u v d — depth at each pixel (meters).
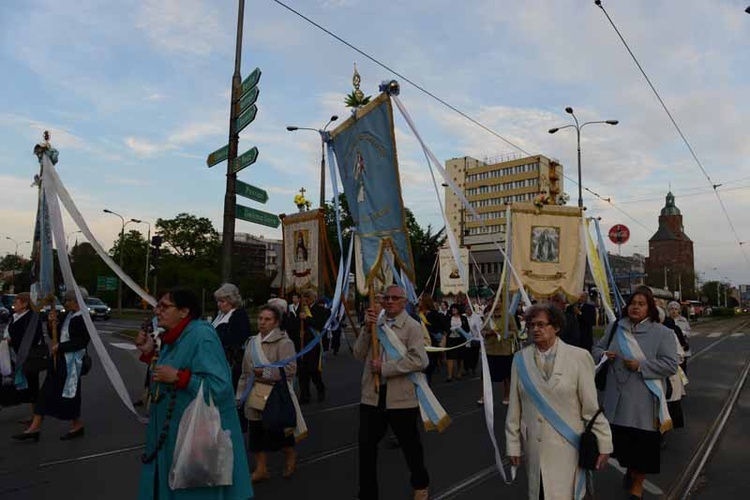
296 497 5.06
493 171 99.19
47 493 5.14
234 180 10.13
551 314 3.55
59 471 5.79
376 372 4.52
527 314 3.61
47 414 6.98
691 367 15.48
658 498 5.12
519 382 3.62
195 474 2.98
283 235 12.09
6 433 7.46
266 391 5.43
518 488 5.35
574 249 9.98
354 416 8.59
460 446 6.92
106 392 10.70
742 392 11.27
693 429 7.90
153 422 3.29
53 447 6.71
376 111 5.45
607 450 3.39
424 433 7.64
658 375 4.73
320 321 9.88
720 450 6.85
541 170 93.44
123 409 9.03
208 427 3.05
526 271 9.70
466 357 13.73
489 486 5.40
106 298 56.75
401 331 4.63
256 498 5.04
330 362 16.64
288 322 9.73
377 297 5.39
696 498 5.20
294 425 5.34
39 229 6.59
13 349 7.46
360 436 4.62
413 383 4.62
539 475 3.44
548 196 10.73
